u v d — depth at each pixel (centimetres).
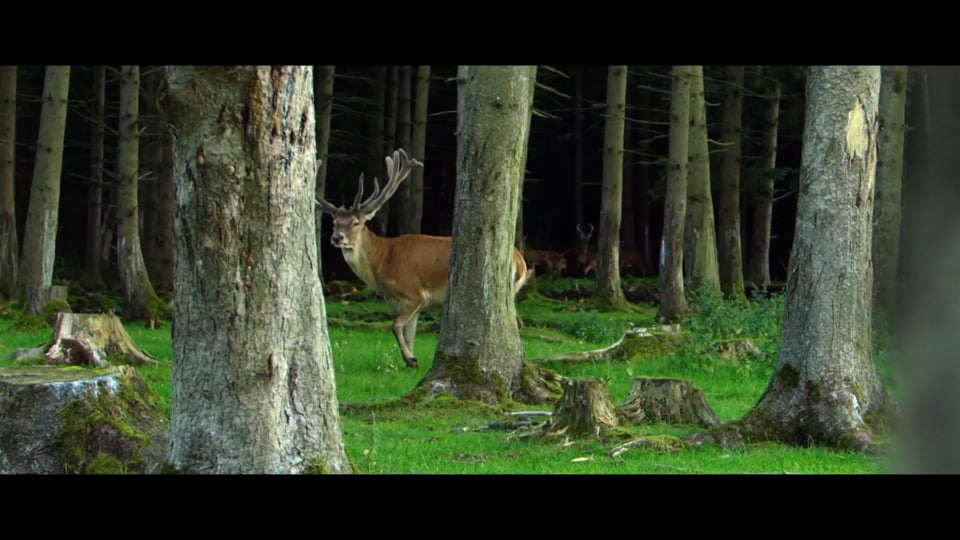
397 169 2202
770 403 1297
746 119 4566
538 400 1658
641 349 2119
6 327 2441
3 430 917
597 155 5606
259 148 717
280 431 746
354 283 3850
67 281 3738
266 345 735
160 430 949
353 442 1310
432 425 1470
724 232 3769
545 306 3397
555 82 5244
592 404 1330
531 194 5775
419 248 2152
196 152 711
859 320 1270
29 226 2720
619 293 3319
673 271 2822
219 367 730
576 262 5231
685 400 1425
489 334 1669
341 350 2266
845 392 1255
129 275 2792
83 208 4975
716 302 2261
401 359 2200
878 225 2402
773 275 5353
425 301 2148
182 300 735
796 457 1180
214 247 720
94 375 960
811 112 1280
